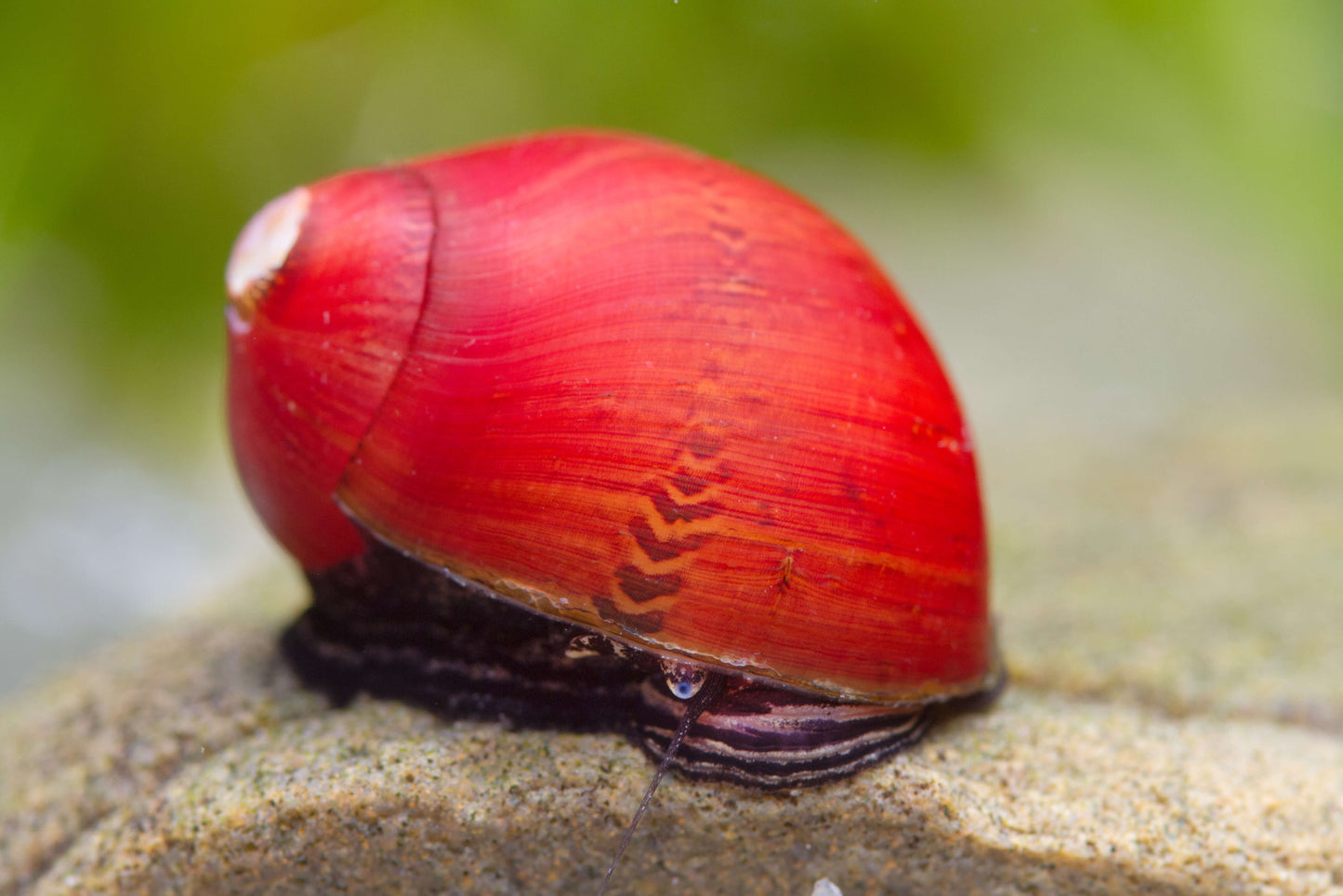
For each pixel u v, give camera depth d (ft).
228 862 0.31
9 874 0.32
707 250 0.31
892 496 0.30
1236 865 0.31
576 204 0.31
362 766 0.31
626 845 0.30
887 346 0.31
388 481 0.30
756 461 0.30
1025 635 0.35
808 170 0.68
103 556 0.51
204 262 0.59
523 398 0.30
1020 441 0.49
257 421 0.31
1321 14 0.69
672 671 0.30
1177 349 0.63
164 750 0.32
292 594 0.36
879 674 0.30
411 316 0.31
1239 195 0.70
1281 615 0.35
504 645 0.31
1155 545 0.38
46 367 0.56
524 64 0.60
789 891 0.31
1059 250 0.70
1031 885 0.31
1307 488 0.39
